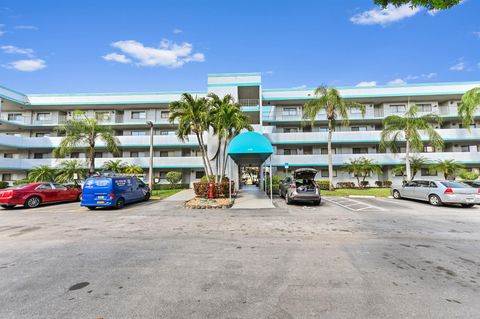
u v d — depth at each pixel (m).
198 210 11.52
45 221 8.96
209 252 5.26
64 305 3.12
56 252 5.29
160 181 26.83
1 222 8.82
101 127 20.27
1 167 23.11
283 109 28.97
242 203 13.58
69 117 28.16
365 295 3.36
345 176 26.48
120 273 4.14
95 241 6.18
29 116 27.45
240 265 4.49
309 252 5.25
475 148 25.69
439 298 3.28
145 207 12.71
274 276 4.00
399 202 14.16
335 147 27.75
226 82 22.81
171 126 27.98
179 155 27.69
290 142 26.30
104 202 11.60
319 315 2.88
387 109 27.67
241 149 12.95
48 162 24.89
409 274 4.09
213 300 3.23
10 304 3.15
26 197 12.61
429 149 26.41
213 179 17.81
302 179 13.37
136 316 2.87
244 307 3.05
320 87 21.16
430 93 25.98
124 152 27.88
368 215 9.94
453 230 7.33
